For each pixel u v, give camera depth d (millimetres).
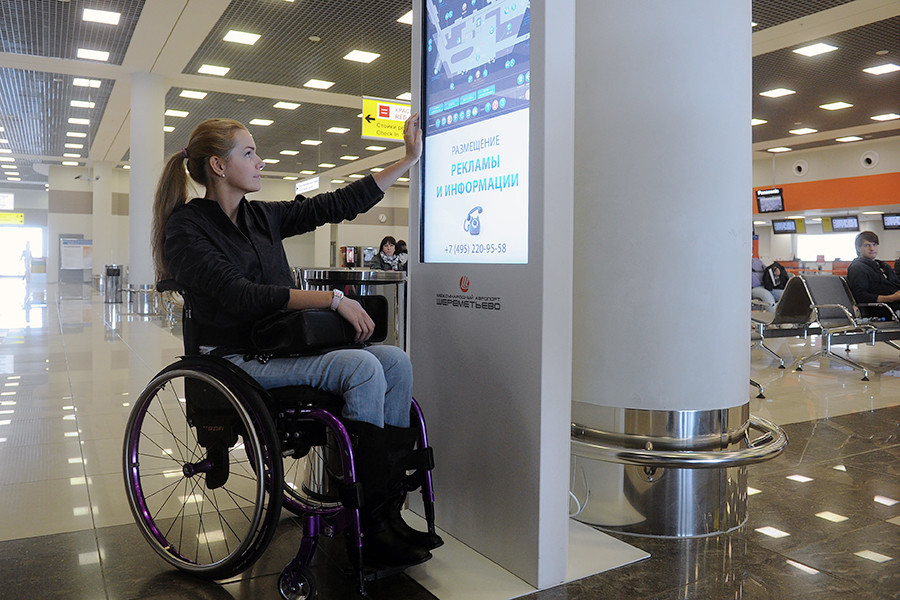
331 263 21812
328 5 7438
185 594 1793
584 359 2338
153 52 9273
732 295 2258
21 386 4797
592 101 2273
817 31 7945
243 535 2186
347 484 1681
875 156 14977
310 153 17484
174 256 1839
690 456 2064
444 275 2240
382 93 11391
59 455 3117
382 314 2143
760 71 9617
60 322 9789
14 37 8797
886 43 8375
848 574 1932
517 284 1910
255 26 8156
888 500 2604
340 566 1981
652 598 1785
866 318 6395
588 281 2316
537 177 1817
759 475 2930
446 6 2219
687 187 2189
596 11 2254
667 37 2172
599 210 2285
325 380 1794
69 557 2025
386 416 1884
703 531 2252
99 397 4430
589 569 1962
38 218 31844
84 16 7945
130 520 2332
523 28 1877
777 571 1958
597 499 2350
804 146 15695
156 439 3385
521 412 1899
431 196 2338
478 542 2096
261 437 1712
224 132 1948
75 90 11734
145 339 7695
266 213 2102
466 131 2139
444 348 2244
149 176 10492
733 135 2225
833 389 5102
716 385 2240
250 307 1788
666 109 2182
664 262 2207
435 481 2314
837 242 17734
